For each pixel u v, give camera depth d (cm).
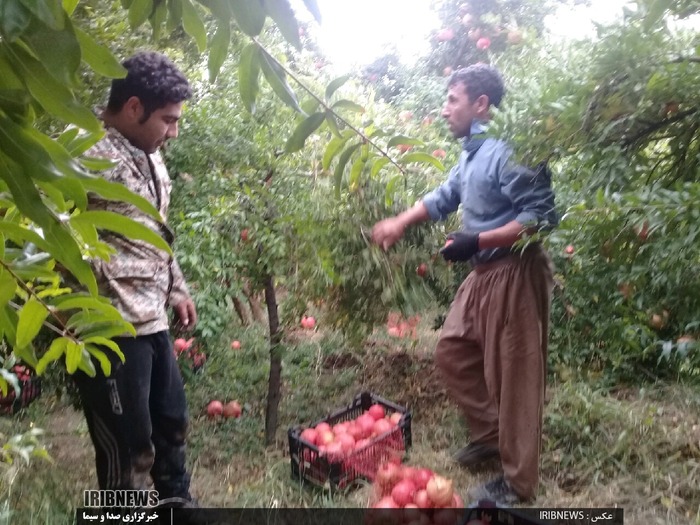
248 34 81
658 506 212
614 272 157
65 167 69
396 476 204
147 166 178
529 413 210
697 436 249
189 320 211
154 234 84
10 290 95
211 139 249
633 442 246
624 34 127
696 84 123
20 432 261
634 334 236
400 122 291
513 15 375
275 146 249
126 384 172
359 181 228
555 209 191
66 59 63
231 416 277
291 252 243
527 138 148
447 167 292
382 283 228
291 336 355
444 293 268
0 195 85
